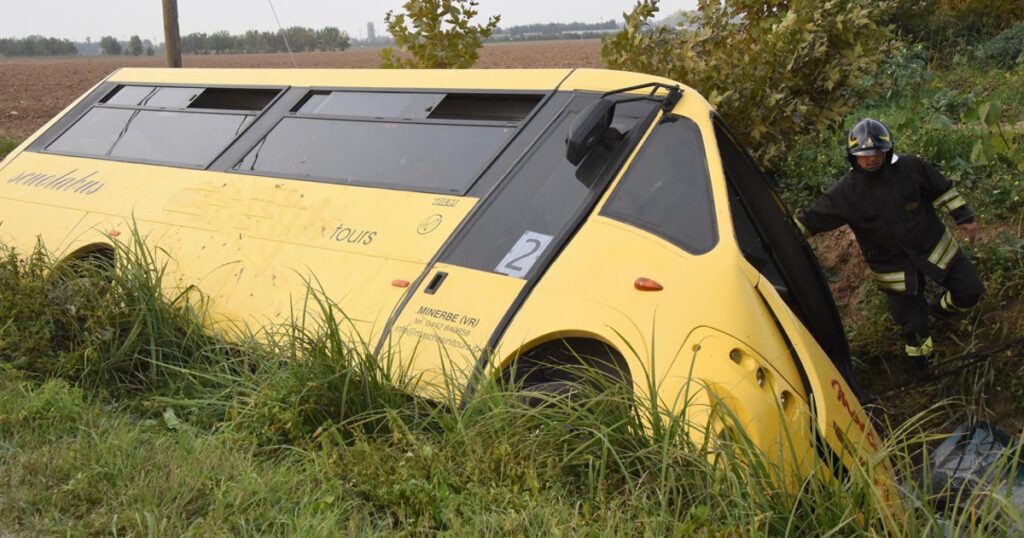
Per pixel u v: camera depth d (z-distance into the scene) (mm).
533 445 4148
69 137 7875
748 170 5934
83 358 5441
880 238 6199
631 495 3881
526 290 4855
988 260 6949
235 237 6141
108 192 7031
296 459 4492
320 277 5586
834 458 4406
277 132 6742
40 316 5637
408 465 4109
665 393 4266
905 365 6824
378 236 5602
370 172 6094
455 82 6371
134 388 5453
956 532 3557
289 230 5969
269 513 3867
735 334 4371
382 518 3953
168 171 6941
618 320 4535
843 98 8969
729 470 3855
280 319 5547
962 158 8281
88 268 5895
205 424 5000
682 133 5266
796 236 6094
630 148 5273
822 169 8578
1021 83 10859
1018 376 6133
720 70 8383
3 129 23516
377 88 6664
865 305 7316
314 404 4730
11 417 4574
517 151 5652
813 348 4738
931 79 11516
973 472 4871
